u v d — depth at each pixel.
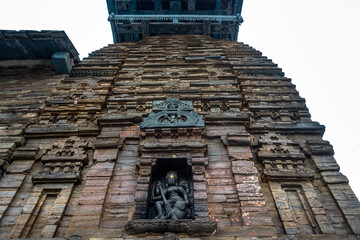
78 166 8.62
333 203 7.56
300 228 6.96
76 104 11.82
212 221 6.45
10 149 9.07
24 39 13.96
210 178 8.07
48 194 7.86
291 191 8.02
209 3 24.52
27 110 11.25
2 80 14.03
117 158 8.86
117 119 10.27
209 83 13.28
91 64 15.58
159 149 8.75
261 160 8.89
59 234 6.81
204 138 9.58
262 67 15.06
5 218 7.13
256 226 6.63
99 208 7.16
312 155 9.05
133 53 17.81
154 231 6.39
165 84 13.38
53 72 14.73
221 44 20.19
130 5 23.81
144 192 7.56
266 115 11.35
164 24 23.14
